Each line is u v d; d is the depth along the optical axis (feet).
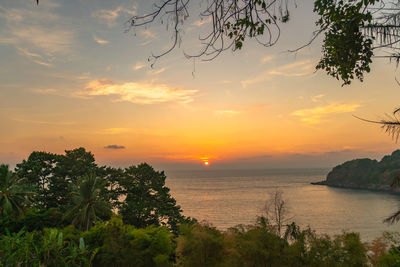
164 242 39.86
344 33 12.07
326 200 480.64
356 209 387.96
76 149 141.08
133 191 128.36
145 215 120.67
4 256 35.45
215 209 388.78
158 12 7.11
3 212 86.33
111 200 130.00
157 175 131.95
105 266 39.70
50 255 39.60
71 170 134.41
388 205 409.08
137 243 39.58
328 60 13.93
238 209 383.86
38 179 127.03
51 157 133.08
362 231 254.06
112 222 45.24
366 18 11.38
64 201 124.98
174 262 38.60
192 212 366.43
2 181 90.68
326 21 12.04
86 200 98.48
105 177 138.51
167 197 127.44
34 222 88.07
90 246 44.29
